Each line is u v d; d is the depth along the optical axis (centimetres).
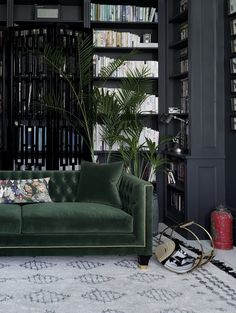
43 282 317
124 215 363
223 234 427
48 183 434
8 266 359
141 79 519
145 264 357
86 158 541
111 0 553
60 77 527
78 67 532
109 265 364
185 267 346
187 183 470
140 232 358
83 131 534
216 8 474
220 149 475
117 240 357
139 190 360
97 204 395
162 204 567
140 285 312
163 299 284
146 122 577
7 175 434
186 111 519
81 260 379
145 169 552
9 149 527
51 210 366
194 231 467
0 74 532
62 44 526
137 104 522
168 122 530
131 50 566
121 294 293
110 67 514
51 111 526
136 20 558
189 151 475
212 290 303
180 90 550
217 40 474
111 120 515
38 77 527
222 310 265
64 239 354
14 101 529
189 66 473
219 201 474
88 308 268
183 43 516
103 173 414
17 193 414
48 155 529
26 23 549
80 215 359
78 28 530
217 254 404
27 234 352
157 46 561
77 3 562
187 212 469
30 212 362
